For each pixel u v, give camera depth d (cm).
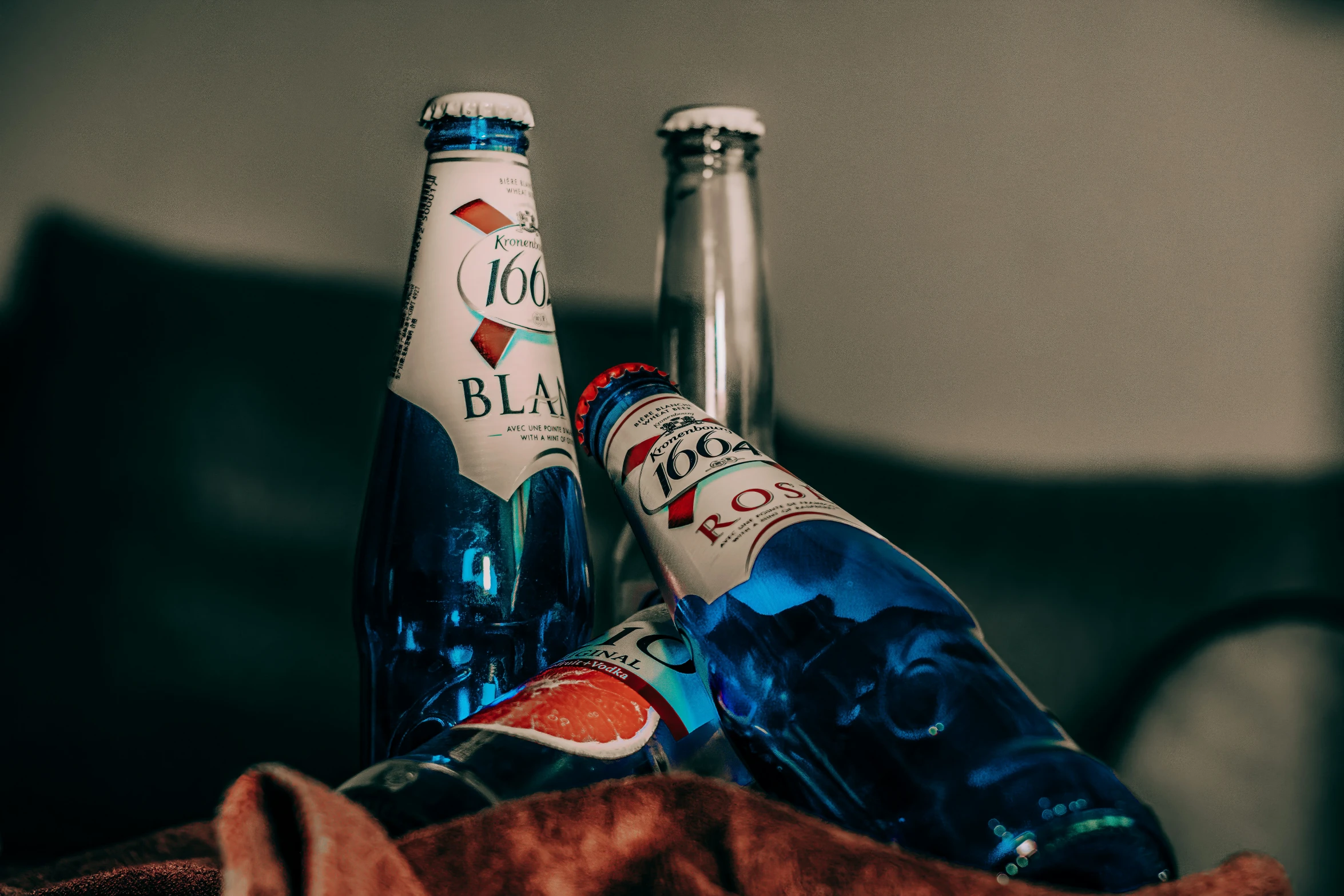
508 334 43
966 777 35
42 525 77
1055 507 84
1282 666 76
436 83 80
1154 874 34
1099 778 35
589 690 39
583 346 79
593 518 74
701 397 51
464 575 42
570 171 79
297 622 77
